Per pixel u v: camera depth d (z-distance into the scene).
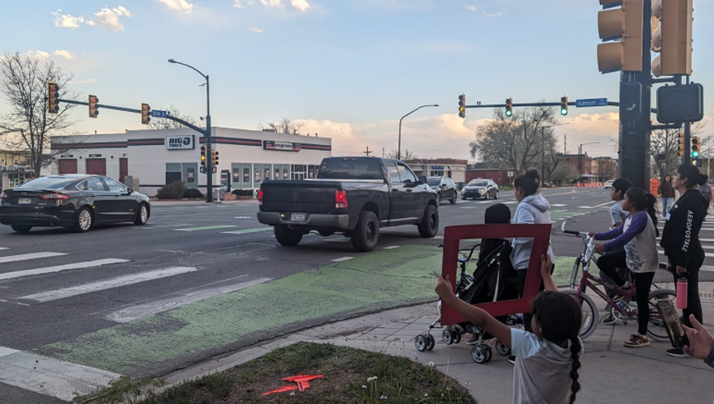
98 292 7.83
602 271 6.15
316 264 10.41
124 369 5.00
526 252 4.88
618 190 6.24
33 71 37.00
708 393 4.19
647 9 6.13
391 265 10.39
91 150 58.19
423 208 14.57
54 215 14.12
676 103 5.92
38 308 6.95
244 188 50.91
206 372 4.92
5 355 5.30
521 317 5.35
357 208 11.87
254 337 5.99
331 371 4.62
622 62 6.00
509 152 85.81
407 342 5.66
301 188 11.80
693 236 5.06
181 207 31.17
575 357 2.69
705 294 7.97
